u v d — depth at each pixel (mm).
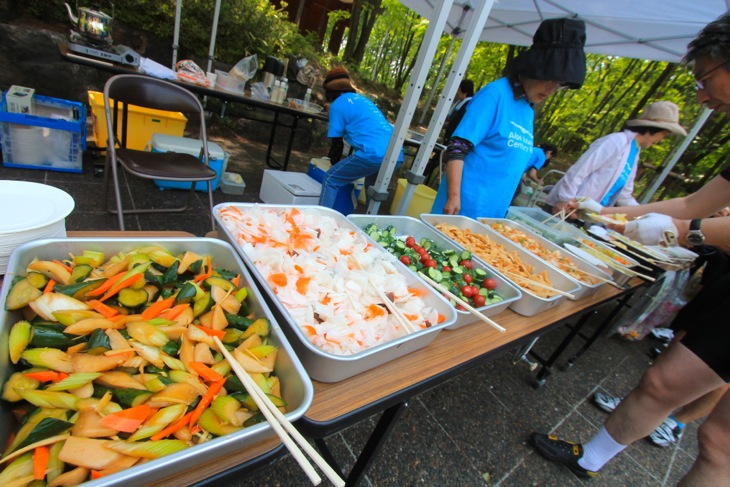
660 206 2023
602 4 3473
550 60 1543
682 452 2189
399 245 1481
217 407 569
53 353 551
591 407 2367
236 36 5316
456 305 1185
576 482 1763
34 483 431
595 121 10305
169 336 670
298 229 1219
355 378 820
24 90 2762
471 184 2014
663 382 1328
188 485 519
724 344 1145
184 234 1108
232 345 707
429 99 5938
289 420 552
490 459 1750
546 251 1956
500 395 2201
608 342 3260
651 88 8719
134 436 503
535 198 3998
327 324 861
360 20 10227
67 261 756
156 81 2162
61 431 484
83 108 3080
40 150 2783
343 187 3262
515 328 1270
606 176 2682
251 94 3637
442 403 1997
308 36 7820
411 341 862
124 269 763
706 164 7742
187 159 2373
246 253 987
